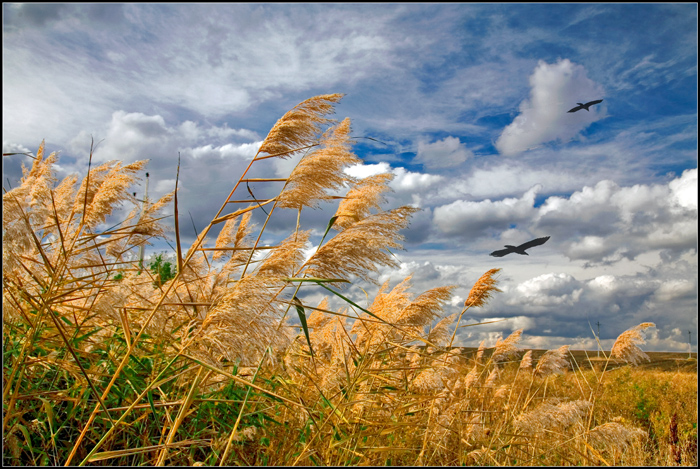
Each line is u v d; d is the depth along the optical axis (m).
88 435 3.20
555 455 4.99
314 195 3.57
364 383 4.09
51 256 3.31
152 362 3.43
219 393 3.54
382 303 4.50
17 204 2.66
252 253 3.55
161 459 2.68
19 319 3.04
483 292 5.17
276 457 3.45
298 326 3.95
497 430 5.06
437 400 4.81
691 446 5.94
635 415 8.37
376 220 3.49
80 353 3.07
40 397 2.92
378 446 3.84
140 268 3.37
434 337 4.99
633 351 5.54
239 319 2.59
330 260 3.39
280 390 3.78
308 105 3.63
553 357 6.02
